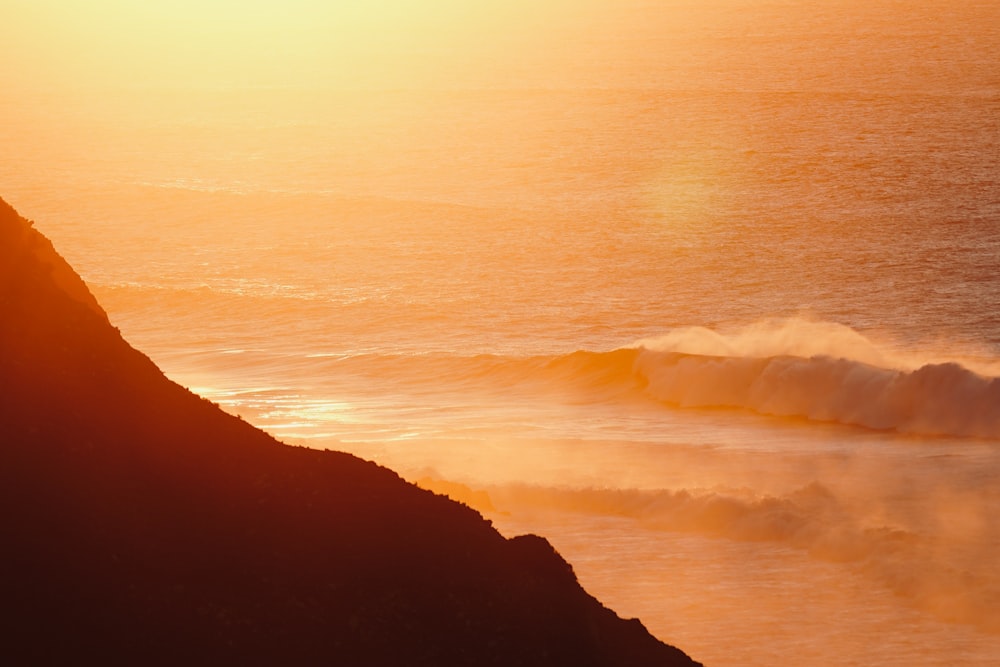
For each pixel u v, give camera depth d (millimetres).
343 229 103312
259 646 14102
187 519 15328
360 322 75812
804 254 90812
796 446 46844
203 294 81250
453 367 62156
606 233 99625
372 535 15789
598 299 80562
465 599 15414
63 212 111875
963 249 90500
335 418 52438
